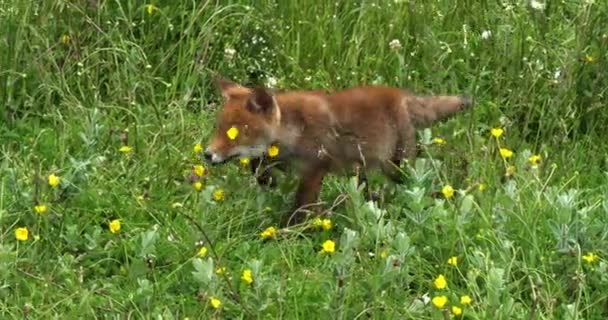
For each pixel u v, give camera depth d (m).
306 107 11.20
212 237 10.61
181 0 14.02
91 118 12.07
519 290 9.93
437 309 9.38
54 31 13.40
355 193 10.42
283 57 13.83
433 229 10.33
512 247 10.12
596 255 10.26
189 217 10.16
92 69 13.13
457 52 13.95
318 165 11.25
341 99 11.40
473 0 14.45
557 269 10.21
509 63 13.54
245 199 11.08
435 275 10.21
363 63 13.67
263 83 13.60
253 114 10.99
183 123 12.34
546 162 11.83
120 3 13.85
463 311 9.55
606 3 13.84
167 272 10.31
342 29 14.24
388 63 13.78
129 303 9.60
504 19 14.27
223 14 14.02
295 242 10.66
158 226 10.73
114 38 13.48
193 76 13.28
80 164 11.24
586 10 13.48
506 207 10.70
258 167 11.12
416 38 14.06
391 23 14.11
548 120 12.73
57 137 12.24
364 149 11.41
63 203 11.01
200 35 13.59
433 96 11.88
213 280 9.54
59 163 11.80
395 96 11.62
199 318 9.46
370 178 11.63
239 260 10.49
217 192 11.02
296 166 11.25
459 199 10.70
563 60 13.37
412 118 11.70
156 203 11.23
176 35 13.90
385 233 10.09
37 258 10.24
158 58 13.70
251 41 13.90
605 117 12.95
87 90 13.05
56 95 13.04
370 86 11.74
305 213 11.17
